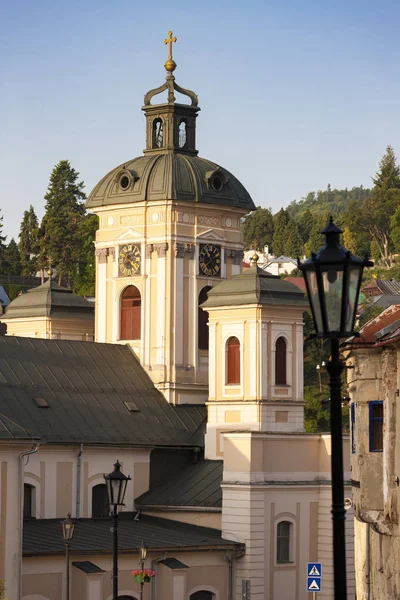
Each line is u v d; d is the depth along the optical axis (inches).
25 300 5216.5
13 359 4463.6
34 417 4276.6
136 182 4975.4
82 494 4325.8
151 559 4025.6
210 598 4207.7
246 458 4350.4
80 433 4338.1
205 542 4202.8
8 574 3521.2
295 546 4426.7
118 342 4950.8
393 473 2470.5
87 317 5191.9
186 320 4884.4
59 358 4606.3
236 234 5078.7
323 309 1501.0
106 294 5022.1
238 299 4665.4
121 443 4424.2
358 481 2711.6
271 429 4630.9
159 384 4788.4
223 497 4365.2
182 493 4490.7
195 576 4156.0
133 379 4773.6
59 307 5157.5
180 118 5108.3
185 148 5118.1
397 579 2461.9
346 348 2687.0
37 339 4616.1
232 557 4269.2
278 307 4682.6
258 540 4320.9
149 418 4633.4
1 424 3575.3
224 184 5024.6
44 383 4451.3
